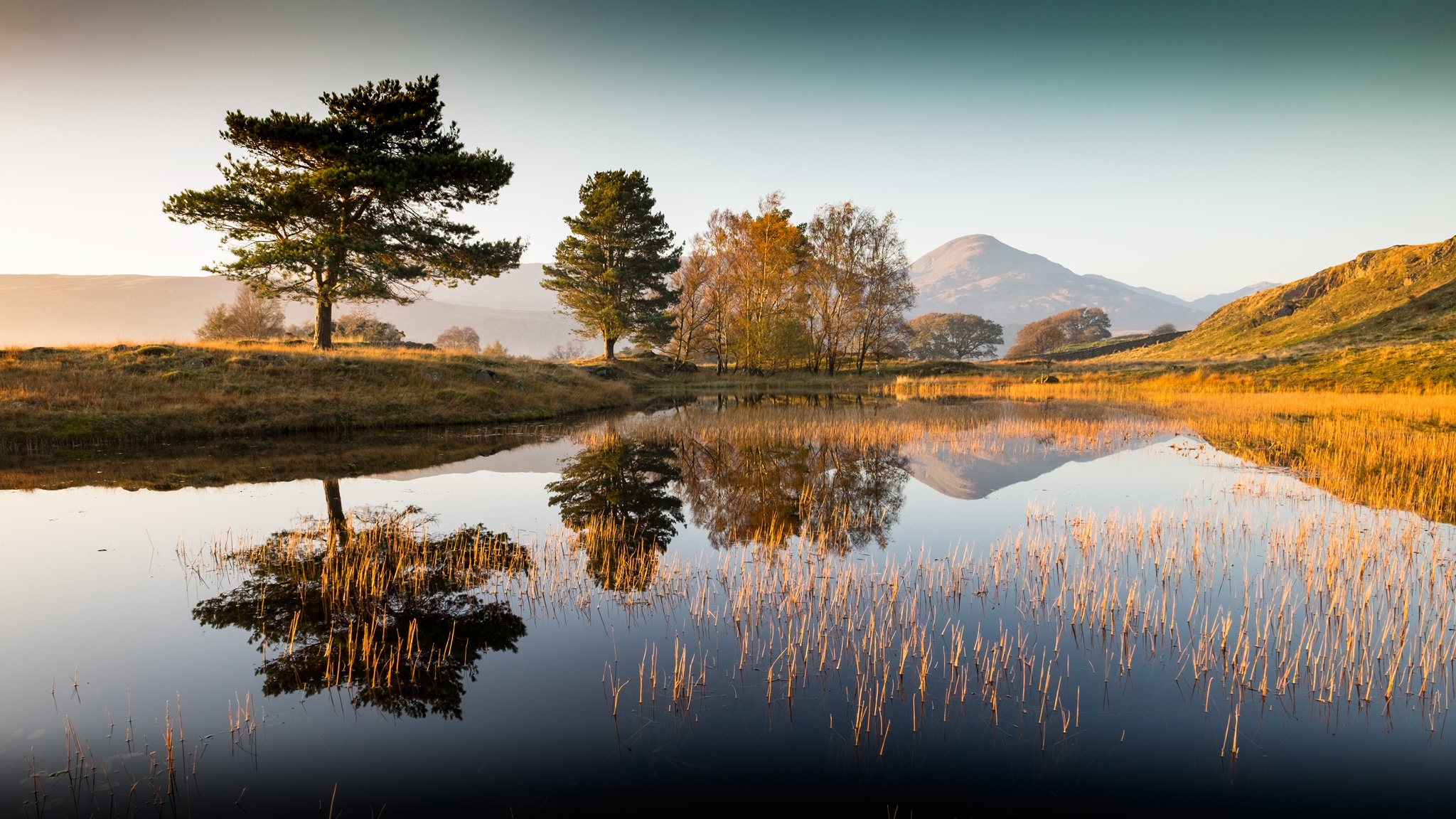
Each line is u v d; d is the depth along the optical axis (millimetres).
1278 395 31359
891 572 8391
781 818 3895
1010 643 6293
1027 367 66188
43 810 3918
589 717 5023
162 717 5016
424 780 4262
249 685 5508
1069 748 4590
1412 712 4996
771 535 10250
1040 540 9836
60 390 20531
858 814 3932
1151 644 6234
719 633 6578
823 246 55125
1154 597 7473
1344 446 16875
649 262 51188
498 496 13086
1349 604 7098
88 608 7160
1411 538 9383
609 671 5758
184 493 13000
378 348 33375
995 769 4379
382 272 29578
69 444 18203
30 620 6824
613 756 4523
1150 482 13984
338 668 5789
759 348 52875
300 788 4172
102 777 4273
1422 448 16344
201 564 8609
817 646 6250
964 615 7012
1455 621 6586
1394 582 7680
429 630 6641
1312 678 5527
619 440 20797
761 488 13789
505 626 6742
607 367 47969
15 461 16203
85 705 5191
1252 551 9078
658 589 7785
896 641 6359
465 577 8211
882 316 57000
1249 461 16156
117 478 14305
